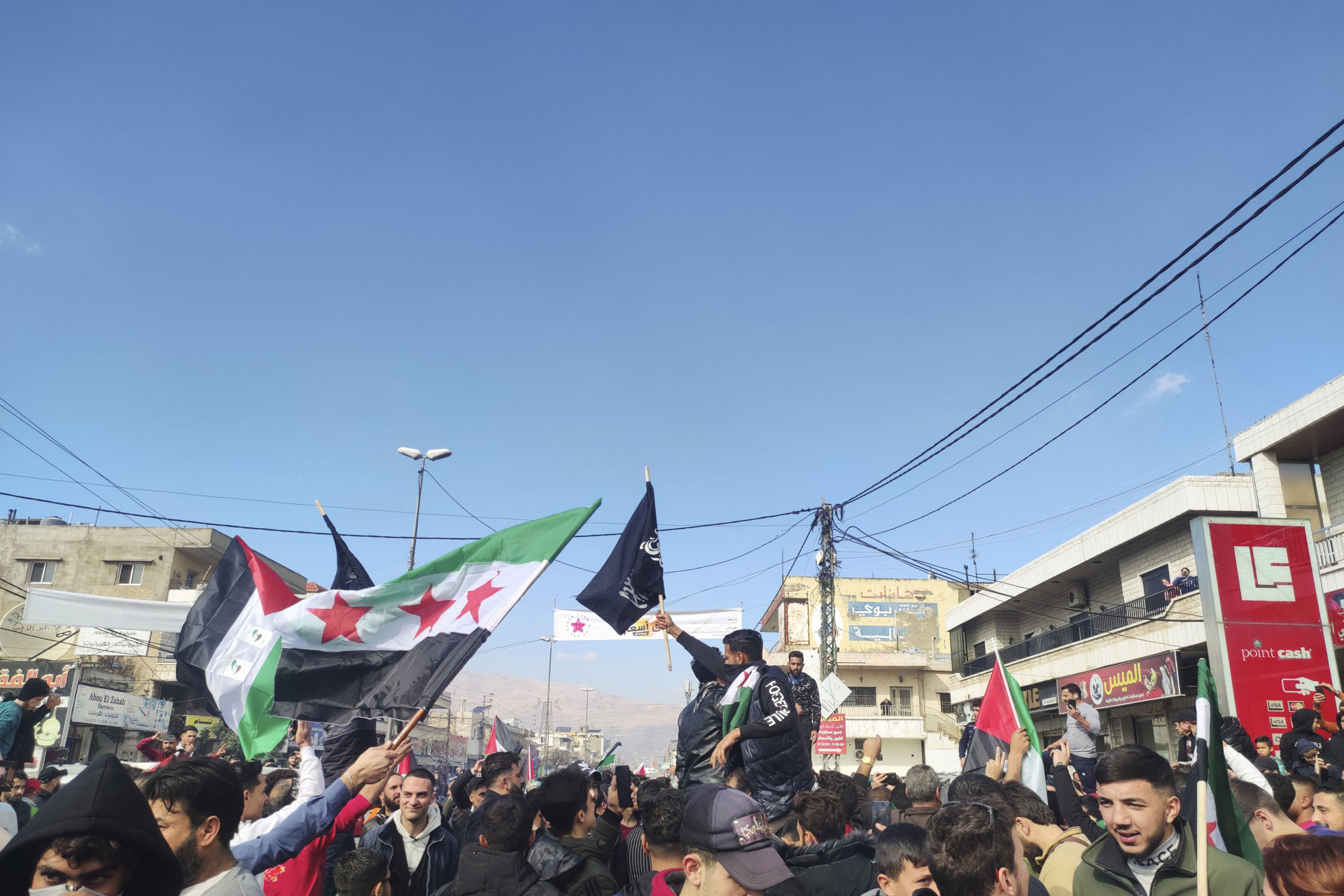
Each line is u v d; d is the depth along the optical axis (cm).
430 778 636
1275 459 2053
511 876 482
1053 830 500
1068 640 2875
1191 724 1237
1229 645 1603
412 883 625
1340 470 2000
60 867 263
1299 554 1658
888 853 386
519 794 639
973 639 3778
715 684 639
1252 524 1677
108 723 3148
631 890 605
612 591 756
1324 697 1154
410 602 620
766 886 354
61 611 1165
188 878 337
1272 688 1584
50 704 879
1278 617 1623
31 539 4053
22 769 830
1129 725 2580
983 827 346
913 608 4572
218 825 346
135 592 4009
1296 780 592
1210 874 395
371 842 639
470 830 633
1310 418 1919
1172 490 2356
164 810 337
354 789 436
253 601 608
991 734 803
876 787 855
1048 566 2964
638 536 773
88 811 268
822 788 566
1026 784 713
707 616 2650
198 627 596
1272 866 298
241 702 576
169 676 3762
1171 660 2164
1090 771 884
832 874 457
